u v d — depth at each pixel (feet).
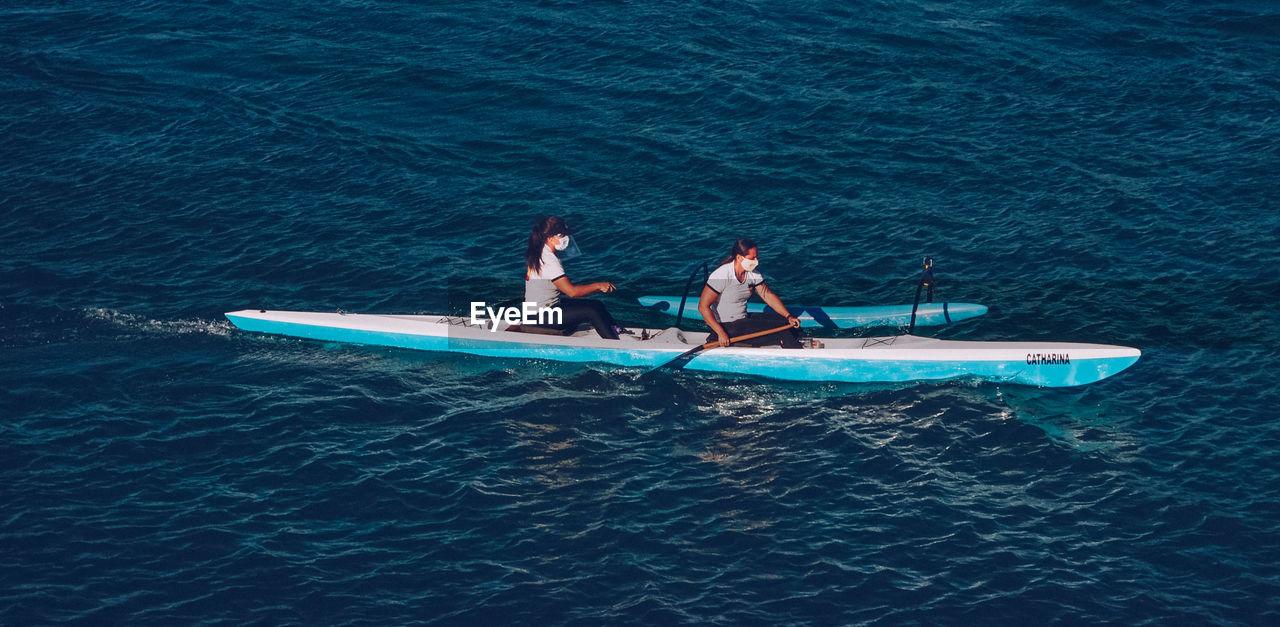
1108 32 78.95
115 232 55.93
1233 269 52.54
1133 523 36.17
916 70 73.46
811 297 51.78
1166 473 38.63
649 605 32.76
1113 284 51.88
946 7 83.10
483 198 59.98
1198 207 57.98
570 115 68.28
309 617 32.14
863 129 66.44
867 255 55.11
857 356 44.96
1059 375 44.55
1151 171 61.62
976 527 36.06
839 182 61.31
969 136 65.72
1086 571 34.04
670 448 40.65
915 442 40.88
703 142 65.26
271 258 54.24
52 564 33.81
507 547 35.19
